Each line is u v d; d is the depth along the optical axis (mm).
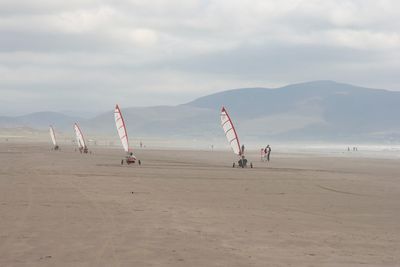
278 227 19484
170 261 13609
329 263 13836
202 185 36125
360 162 77938
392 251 15594
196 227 18938
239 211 23719
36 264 13164
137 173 46062
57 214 21406
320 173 50469
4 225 18672
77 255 14172
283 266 13352
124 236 16875
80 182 36156
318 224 20562
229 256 14305
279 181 40312
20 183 34781
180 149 153500
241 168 57844
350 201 28688
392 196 31500
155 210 23078
